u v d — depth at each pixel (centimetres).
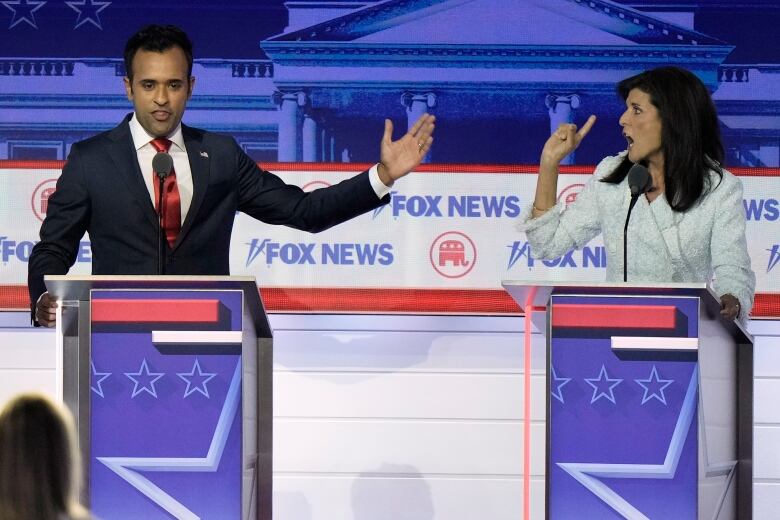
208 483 1083
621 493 1094
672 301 1087
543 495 1706
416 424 1712
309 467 1709
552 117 1723
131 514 1081
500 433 1711
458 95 1725
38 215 1719
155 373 1082
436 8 1719
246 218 1714
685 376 1087
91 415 1081
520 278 1720
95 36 1722
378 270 1719
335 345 1719
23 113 1719
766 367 1709
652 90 1284
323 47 1720
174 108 1298
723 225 1266
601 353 1093
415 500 1705
